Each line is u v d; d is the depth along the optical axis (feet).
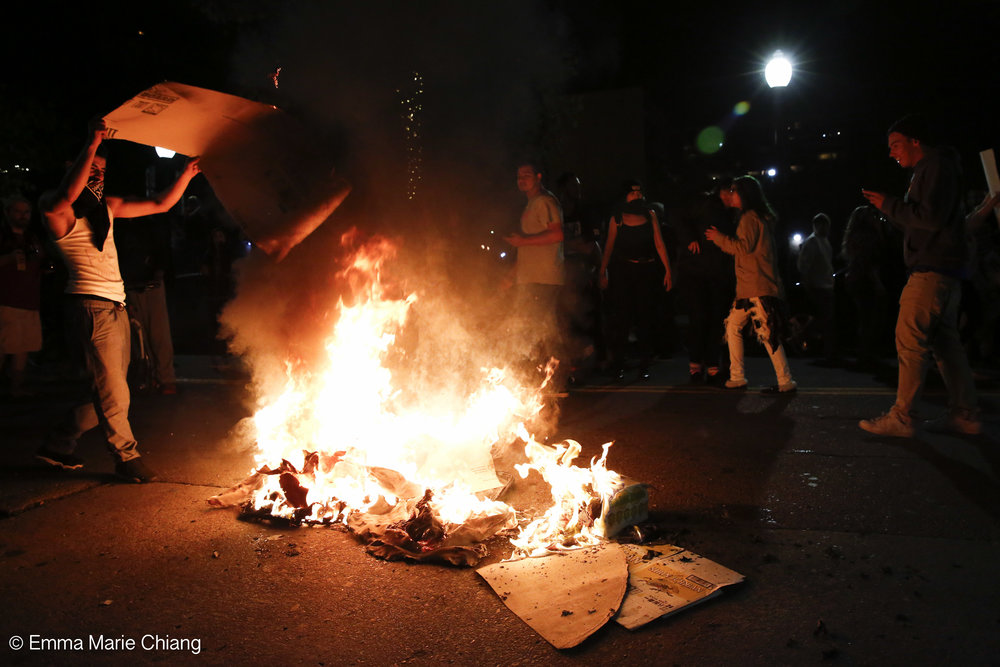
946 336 16.24
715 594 9.11
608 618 8.52
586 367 26.86
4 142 29.68
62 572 10.26
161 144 13.47
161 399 23.26
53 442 15.05
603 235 27.76
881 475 13.67
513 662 7.81
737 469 14.40
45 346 31.17
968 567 9.71
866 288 26.43
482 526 11.25
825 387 22.94
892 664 7.56
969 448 15.19
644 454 15.74
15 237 22.88
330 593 9.50
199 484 14.23
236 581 9.90
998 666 7.45
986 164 15.98
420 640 8.31
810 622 8.43
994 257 25.49
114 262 14.38
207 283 29.45
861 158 73.15
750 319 22.41
